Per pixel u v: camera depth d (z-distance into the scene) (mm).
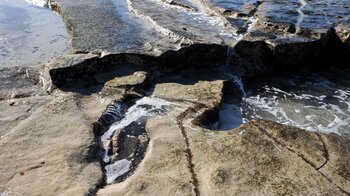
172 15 9477
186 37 7629
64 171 4332
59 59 6523
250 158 4594
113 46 7211
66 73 6250
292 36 8102
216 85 6691
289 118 6441
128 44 7371
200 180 4238
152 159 4566
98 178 4336
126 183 4211
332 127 6273
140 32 8172
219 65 7543
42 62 7332
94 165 4559
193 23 8938
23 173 4254
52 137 4895
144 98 6133
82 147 4746
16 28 9117
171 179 4234
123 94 6047
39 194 3977
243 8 9898
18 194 3963
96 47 7129
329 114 6656
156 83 6684
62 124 5172
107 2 10609
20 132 4949
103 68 6723
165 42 7570
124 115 5719
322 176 4379
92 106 5730
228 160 4543
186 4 10305
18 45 8141
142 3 10477
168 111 5766
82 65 6406
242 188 4133
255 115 6449
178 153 4668
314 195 4109
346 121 6461
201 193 4059
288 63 7957
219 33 8344
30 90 6074
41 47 8102
